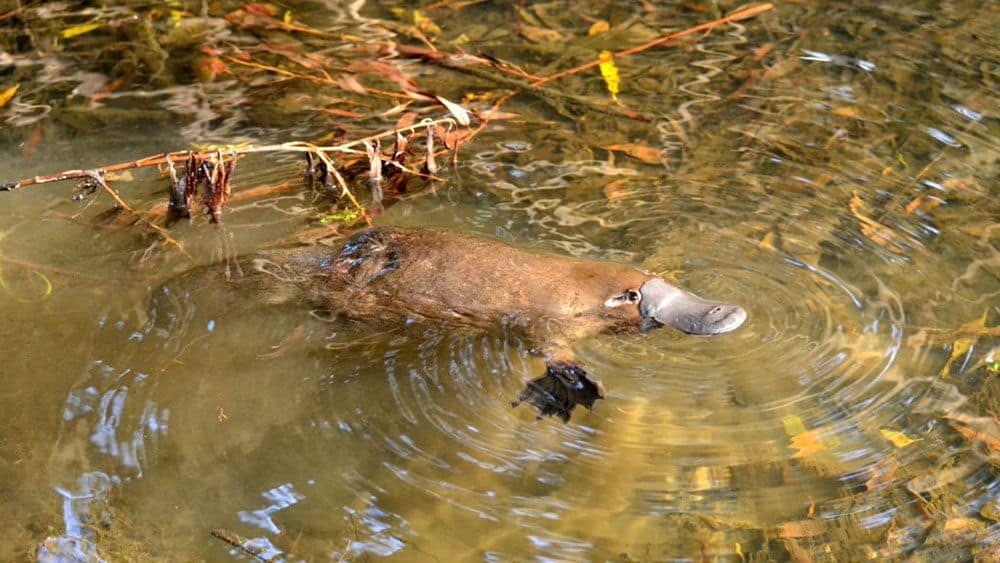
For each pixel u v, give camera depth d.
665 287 1.72
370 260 1.73
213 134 1.91
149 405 1.65
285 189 1.85
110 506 1.59
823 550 1.56
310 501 1.59
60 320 1.71
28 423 1.64
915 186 1.85
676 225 1.81
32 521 1.58
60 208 1.82
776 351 1.69
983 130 1.91
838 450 1.62
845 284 1.75
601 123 1.93
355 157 1.87
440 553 1.57
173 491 1.60
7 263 1.76
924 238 1.79
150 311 1.72
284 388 1.66
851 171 1.87
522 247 1.78
